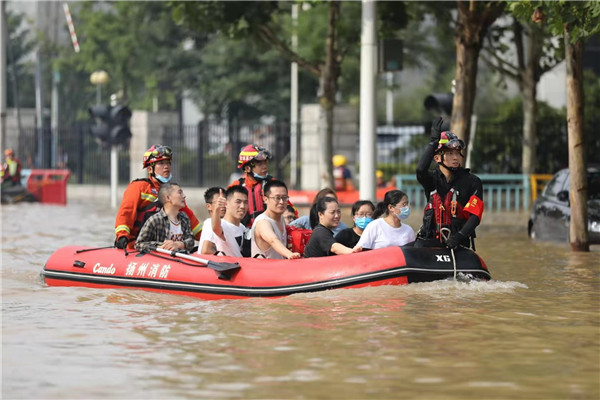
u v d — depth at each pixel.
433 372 9.88
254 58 73.94
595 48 56.31
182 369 10.05
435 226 15.21
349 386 9.34
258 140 52.53
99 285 15.95
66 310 13.82
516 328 12.20
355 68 64.38
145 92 81.38
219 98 74.06
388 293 14.44
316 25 53.62
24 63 90.44
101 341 11.51
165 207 16.08
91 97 87.50
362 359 10.46
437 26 45.62
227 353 10.78
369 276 14.46
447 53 63.50
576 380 9.56
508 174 46.00
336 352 10.80
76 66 84.31
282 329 12.12
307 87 74.38
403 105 95.12
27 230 29.56
